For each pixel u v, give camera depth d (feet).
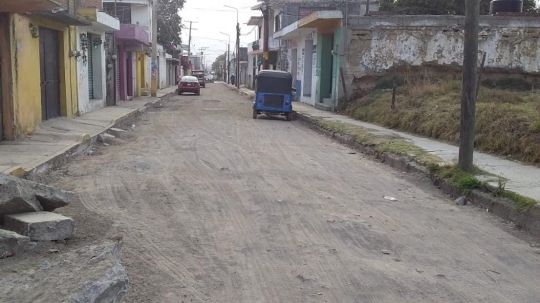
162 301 14.99
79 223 21.36
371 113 65.26
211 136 53.11
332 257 19.08
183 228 21.80
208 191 28.45
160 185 29.37
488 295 16.40
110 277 13.50
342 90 78.18
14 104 39.32
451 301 15.83
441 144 45.01
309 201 27.12
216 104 106.32
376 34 76.28
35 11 38.88
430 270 18.29
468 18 31.01
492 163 35.45
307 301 15.43
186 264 17.89
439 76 73.67
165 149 43.34
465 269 18.58
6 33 38.27
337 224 23.16
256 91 74.95
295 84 120.47
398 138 48.42
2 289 12.96
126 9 145.48
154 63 118.01
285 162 38.96
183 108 93.61
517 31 75.15
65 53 55.36
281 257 18.90
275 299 15.49
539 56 75.36
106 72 80.12
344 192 29.78
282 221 23.31
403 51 76.38
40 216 18.13
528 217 23.99
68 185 28.81
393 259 19.19
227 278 16.88
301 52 110.22
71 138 41.65
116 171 33.12
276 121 73.36
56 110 54.34
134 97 110.32
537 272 18.62
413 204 27.86
